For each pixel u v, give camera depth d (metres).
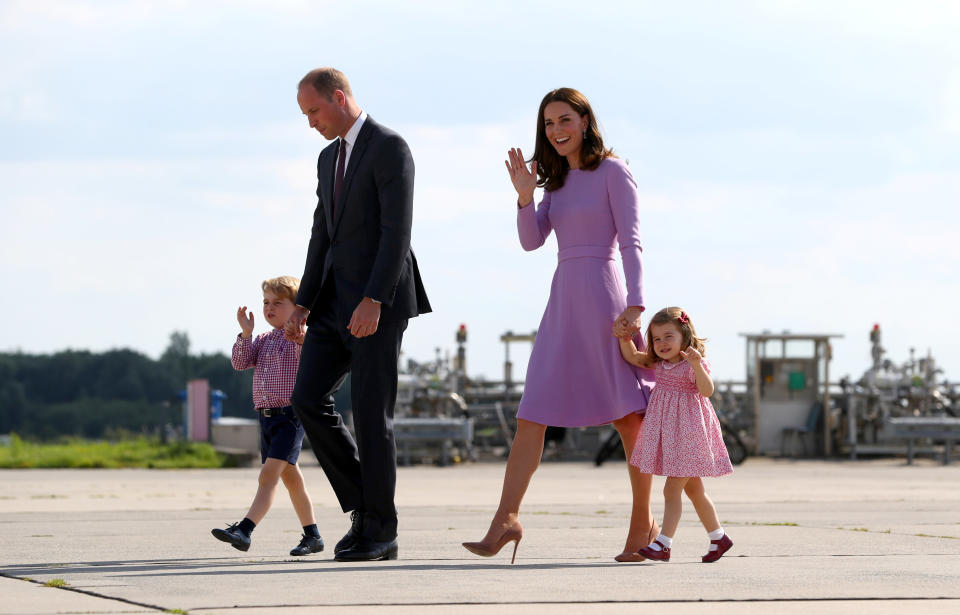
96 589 9.88
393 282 12.66
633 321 12.43
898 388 54.66
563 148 13.04
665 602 9.13
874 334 55.16
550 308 13.05
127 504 23.70
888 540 15.05
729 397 55.94
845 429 55.16
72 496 26.30
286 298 14.08
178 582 10.39
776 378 56.00
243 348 13.85
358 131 13.02
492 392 58.03
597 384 12.73
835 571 11.39
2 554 13.42
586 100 13.05
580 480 35.75
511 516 12.26
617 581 10.48
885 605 9.08
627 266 12.63
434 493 28.62
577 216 12.91
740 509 22.09
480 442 57.31
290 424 13.70
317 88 12.91
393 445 12.88
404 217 12.77
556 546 14.42
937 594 9.68
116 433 61.81
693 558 12.90
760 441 55.91
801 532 16.44
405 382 54.34
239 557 13.20
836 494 27.52
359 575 10.95
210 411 57.84
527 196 13.11
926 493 27.97
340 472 12.96
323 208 13.41
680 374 12.46
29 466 44.25
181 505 23.44
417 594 9.52
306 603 8.98
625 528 17.44
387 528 12.73
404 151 12.94
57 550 13.95
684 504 23.59
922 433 50.34
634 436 12.91
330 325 13.14
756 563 12.23
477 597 9.34
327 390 13.02
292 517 20.03
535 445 12.68
